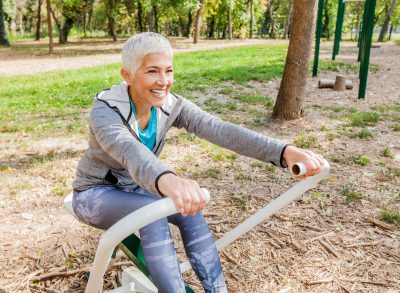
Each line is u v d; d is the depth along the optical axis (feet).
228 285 9.06
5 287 8.87
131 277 7.36
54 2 108.37
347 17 156.66
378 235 11.03
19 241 10.63
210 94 29.73
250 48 76.43
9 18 150.30
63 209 12.44
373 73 41.39
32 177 14.87
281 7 174.40
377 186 14.02
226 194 13.34
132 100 5.87
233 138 5.96
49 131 20.93
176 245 10.52
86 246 10.46
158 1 96.99
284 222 11.59
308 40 21.26
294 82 21.71
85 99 28.89
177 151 17.44
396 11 150.41
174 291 5.30
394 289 8.96
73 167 15.81
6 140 19.56
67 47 93.40
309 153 5.35
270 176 14.74
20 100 29.30
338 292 8.86
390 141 19.02
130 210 5.62
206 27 165.48
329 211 12.23
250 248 10.38
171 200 4.23
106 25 174.60
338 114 23.93
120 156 5.12
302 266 9.72
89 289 5.38
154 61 5.41
